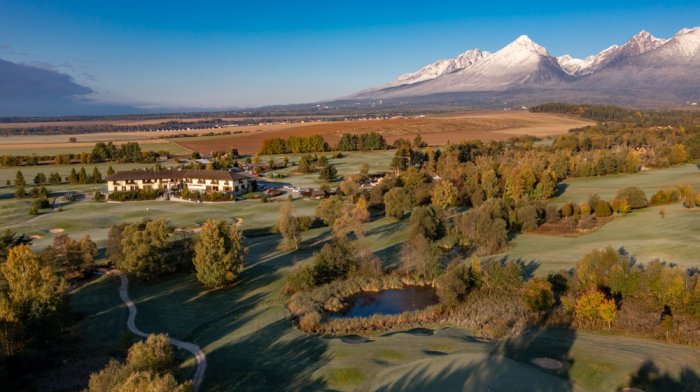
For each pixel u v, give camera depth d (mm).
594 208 100938
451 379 41938
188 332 57344
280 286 71438
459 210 117562
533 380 40719
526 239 88500
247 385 44844
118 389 34406
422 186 130125
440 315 60406
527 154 173625
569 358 44781
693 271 61750
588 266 60844
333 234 92875
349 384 43625
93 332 57812
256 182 159375
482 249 84375
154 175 161375
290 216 96062
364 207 111250
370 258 76625
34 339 50969
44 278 55906
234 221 114812
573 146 198875
